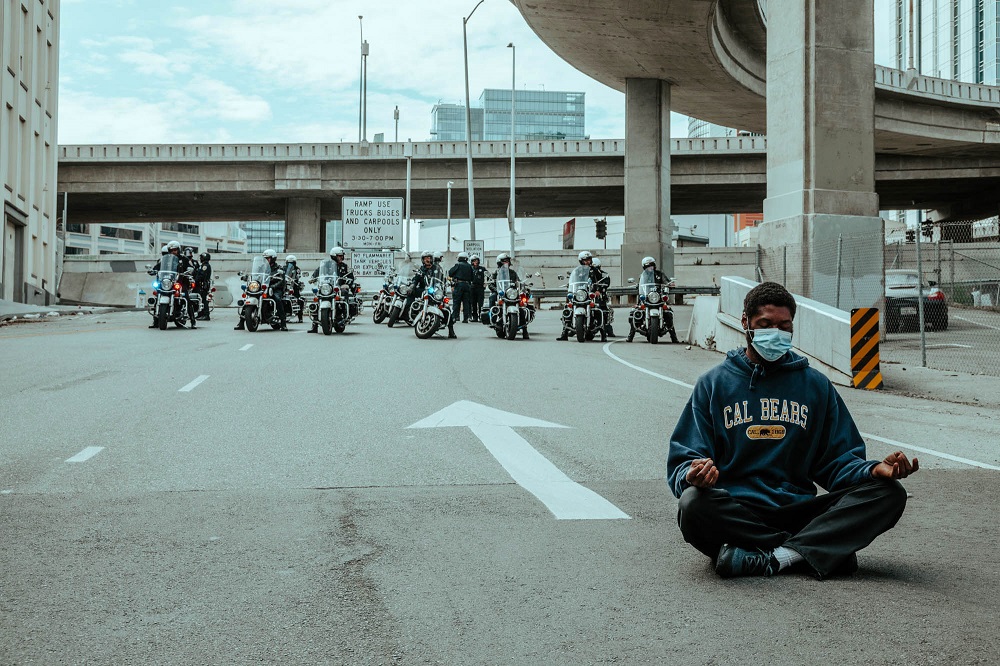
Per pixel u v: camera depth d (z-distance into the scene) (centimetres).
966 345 2000
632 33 4400
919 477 755
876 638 376
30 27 3781
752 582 454
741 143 6488
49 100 4138
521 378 1402
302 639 380
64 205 6500
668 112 5278
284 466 761
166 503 632
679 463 463
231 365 1509
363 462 779
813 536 457
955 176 6881
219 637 382
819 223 2130
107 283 5778
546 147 6519
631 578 462
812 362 1529
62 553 508
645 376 1464
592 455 819
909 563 493
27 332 2255
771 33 2281
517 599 430
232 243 15088
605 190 6875
